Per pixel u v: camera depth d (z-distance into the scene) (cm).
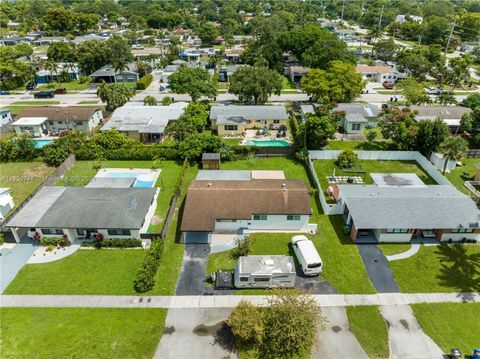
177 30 19012
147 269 3500
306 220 4284
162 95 9781
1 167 5878
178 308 3281
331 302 3350
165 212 4656
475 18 16838
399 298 3397
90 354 2844
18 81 10681
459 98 9469
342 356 2855
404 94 8862
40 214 4156
